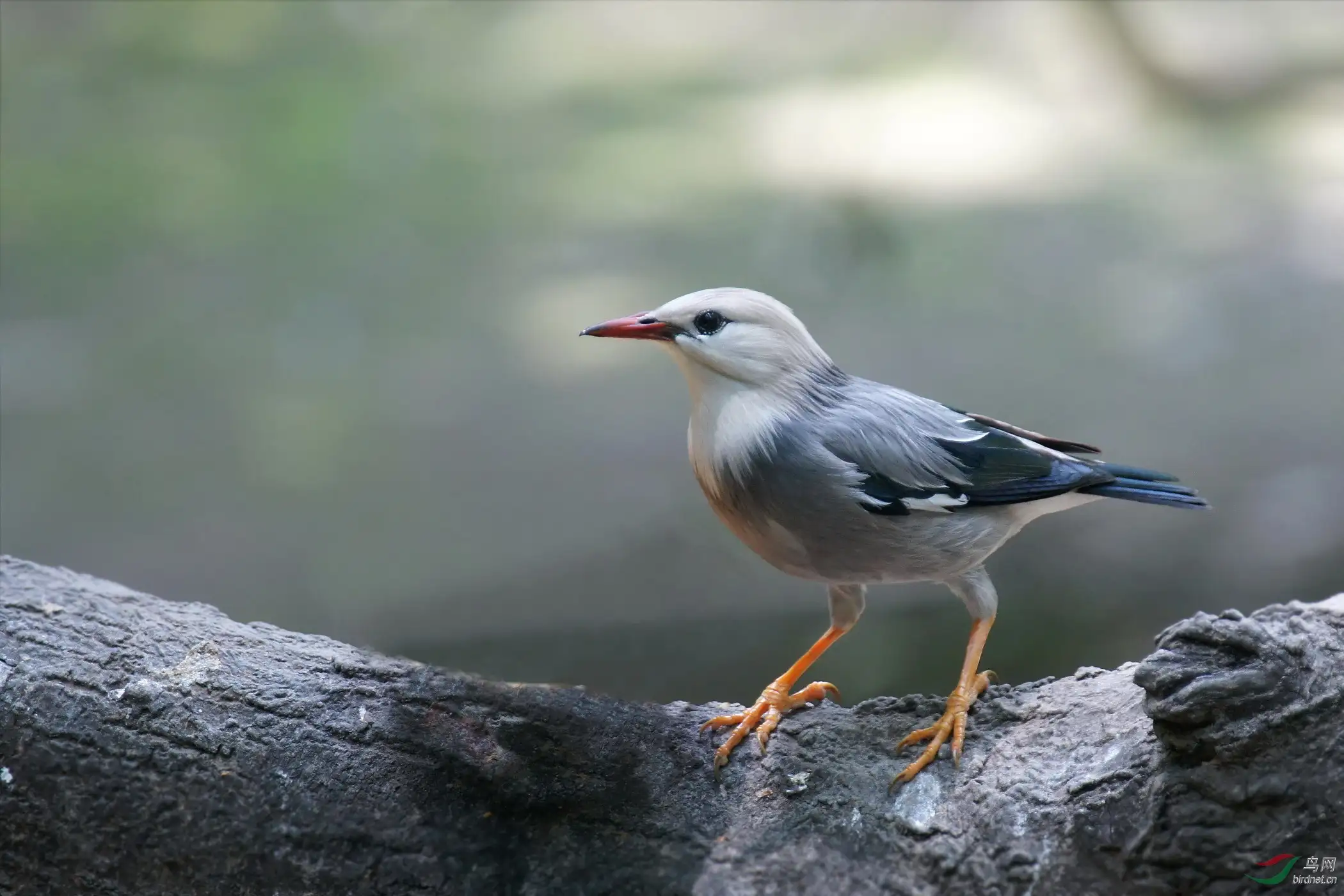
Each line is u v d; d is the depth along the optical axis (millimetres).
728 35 28156
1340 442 12156
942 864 4922
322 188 22594
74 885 5496
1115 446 12797
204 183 22469
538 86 26797
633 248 19500
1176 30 24750
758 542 5703
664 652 9781
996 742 5285
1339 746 4496
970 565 5617
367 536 12594
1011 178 20531
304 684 5668
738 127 23828
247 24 28250
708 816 5246
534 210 21688
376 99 26406
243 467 14539
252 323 18328
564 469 13945
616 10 30375
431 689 5570
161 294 18750
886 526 5410
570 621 10234
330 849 5273
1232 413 13180
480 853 5223
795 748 5438
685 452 14273
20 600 6227
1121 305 16156
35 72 26547
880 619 10117
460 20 29547
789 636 9992
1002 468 5523
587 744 5398
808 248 18797
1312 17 25281
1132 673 5484
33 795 5512
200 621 6223
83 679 5695
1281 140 21000
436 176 22766
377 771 5371
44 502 13766
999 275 17203
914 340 15992
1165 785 4664
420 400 15742
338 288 18844
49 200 21594
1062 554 10695
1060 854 4812
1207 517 11062
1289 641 4559
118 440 15047
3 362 17031
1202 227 18219
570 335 17297
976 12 25875
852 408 5602
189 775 5422
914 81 25031
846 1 27938
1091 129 22719
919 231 18688
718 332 5531
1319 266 16625
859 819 5109
